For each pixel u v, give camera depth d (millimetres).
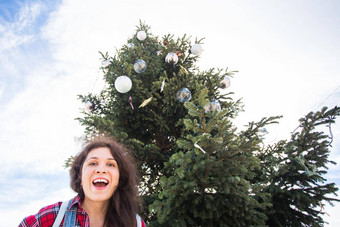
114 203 1397
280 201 3602
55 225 1109
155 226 2885
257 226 2902
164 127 4789
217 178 2805
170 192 2629
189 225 2959
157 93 4637
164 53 4883
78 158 1487
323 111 3650
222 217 2943
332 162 3643
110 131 3551
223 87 4363
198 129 2691
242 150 2881
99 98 4879
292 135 3969
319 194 3451
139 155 4020
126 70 3975
